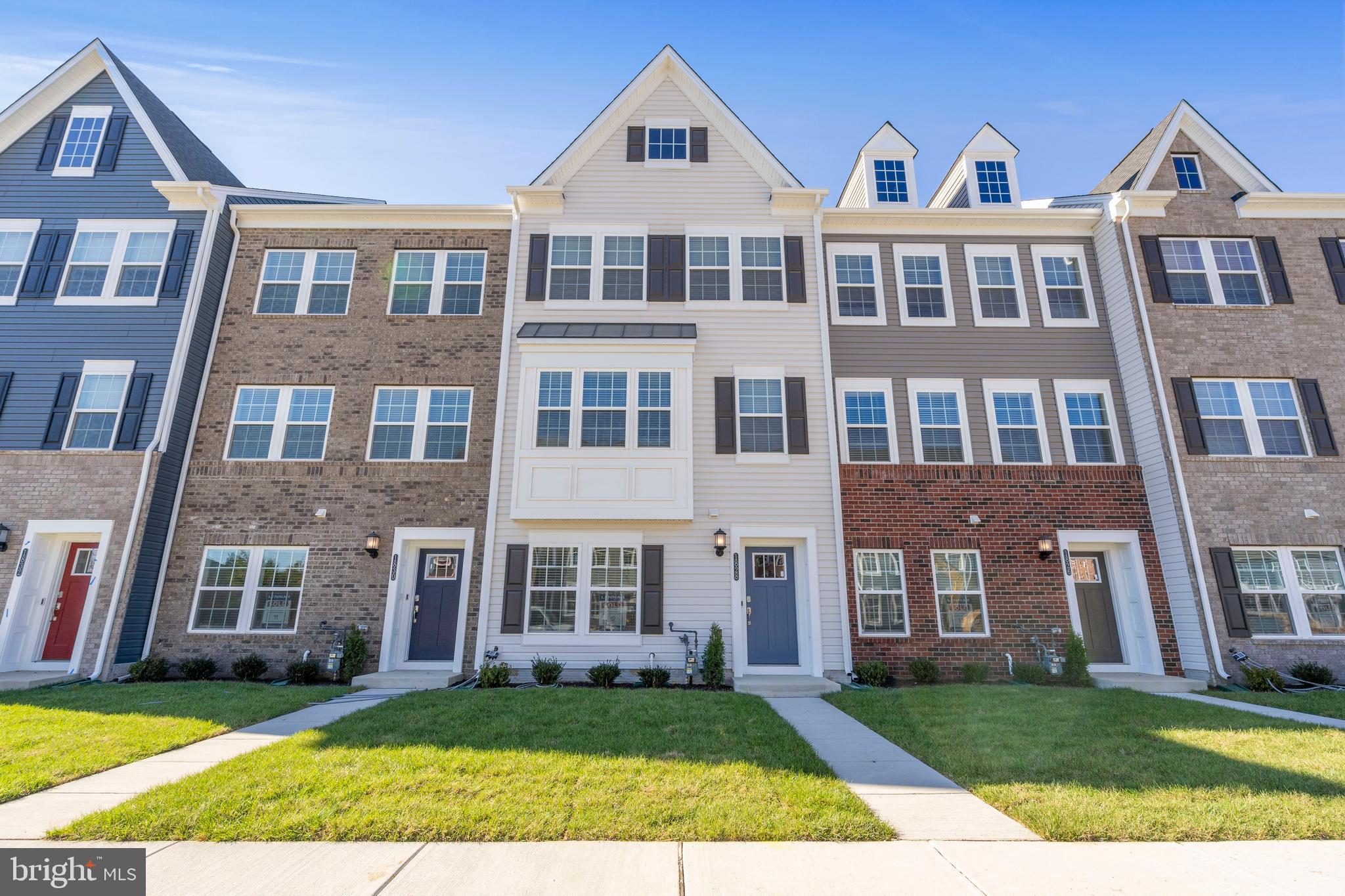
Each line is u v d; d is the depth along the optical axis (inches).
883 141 629.3
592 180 553.3
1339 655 455.8
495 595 460.8
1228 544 474.6
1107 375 539.5
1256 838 168.6
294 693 377.7
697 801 187.2
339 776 206.1
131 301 518.0
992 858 156.7
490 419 516.4
